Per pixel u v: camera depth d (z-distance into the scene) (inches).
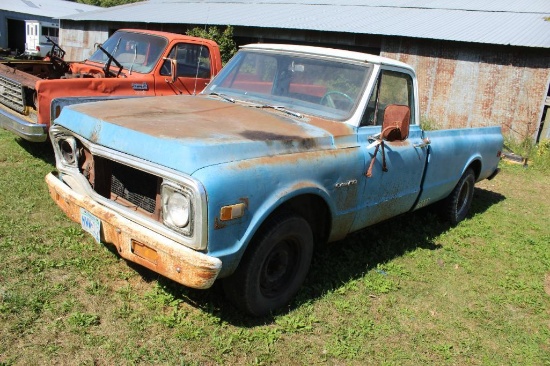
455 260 203.5
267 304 142.6
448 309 165.5
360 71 173.5
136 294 146.3
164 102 167.3
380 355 135.9
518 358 143.5
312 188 140.8
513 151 454.0
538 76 456.8
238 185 120.1
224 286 136.9
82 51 891.4
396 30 532.4
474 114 497.7
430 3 677.3
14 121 254.4
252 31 646.5
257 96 183.2
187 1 924.0
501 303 173.6
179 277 117.9
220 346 128.4
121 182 138.0
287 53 186.4
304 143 144.5
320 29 559.5
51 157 268.7
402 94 190.5
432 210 249.1
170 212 120.1
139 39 309.7
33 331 124.0
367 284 170.4
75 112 147.3
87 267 156.8
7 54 431.8
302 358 129.6
